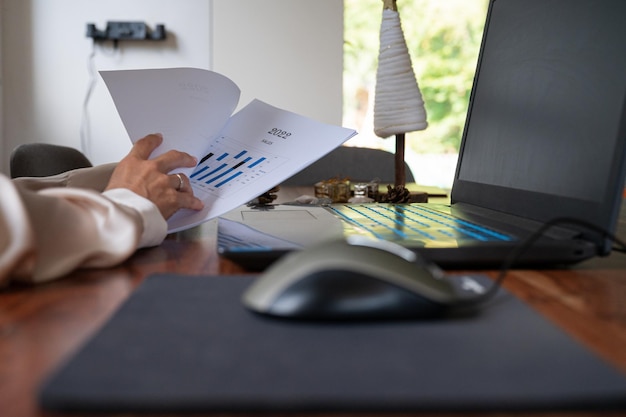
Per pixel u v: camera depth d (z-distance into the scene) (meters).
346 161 2.38
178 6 3.74
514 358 0.33
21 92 3.71
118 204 0.60
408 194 1.25
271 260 0.56
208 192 0.84
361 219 0.81
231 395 0.27
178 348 0.34
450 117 5.50
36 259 0.52
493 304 0.44
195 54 3.79
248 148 0.93
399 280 0.39
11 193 0.50
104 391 0.28
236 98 0.93
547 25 0.76
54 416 0.27
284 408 0.27
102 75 0.86
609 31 0.63
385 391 0.28
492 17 0.96
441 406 0.27
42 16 3.68
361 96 4.69
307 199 1.20
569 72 0.69
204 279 0.51
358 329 0.38
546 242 0.58
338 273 0.39
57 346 0.36
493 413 0.28
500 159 0.83
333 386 0.29
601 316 0.43
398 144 1.33
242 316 0.40
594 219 0.59
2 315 0.43
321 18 3.81
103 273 0.57
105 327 0.38
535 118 0.75
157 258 0.65
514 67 0.83
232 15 3.78
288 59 3.82
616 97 0.60
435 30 5.41
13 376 0.31
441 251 0.57
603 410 0.28
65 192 0.57
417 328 0.38
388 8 1.31
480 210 0.86
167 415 0.27
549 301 0.48
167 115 0.85
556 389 0.28
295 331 0.37
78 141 3.77
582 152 0.63
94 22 3.71
